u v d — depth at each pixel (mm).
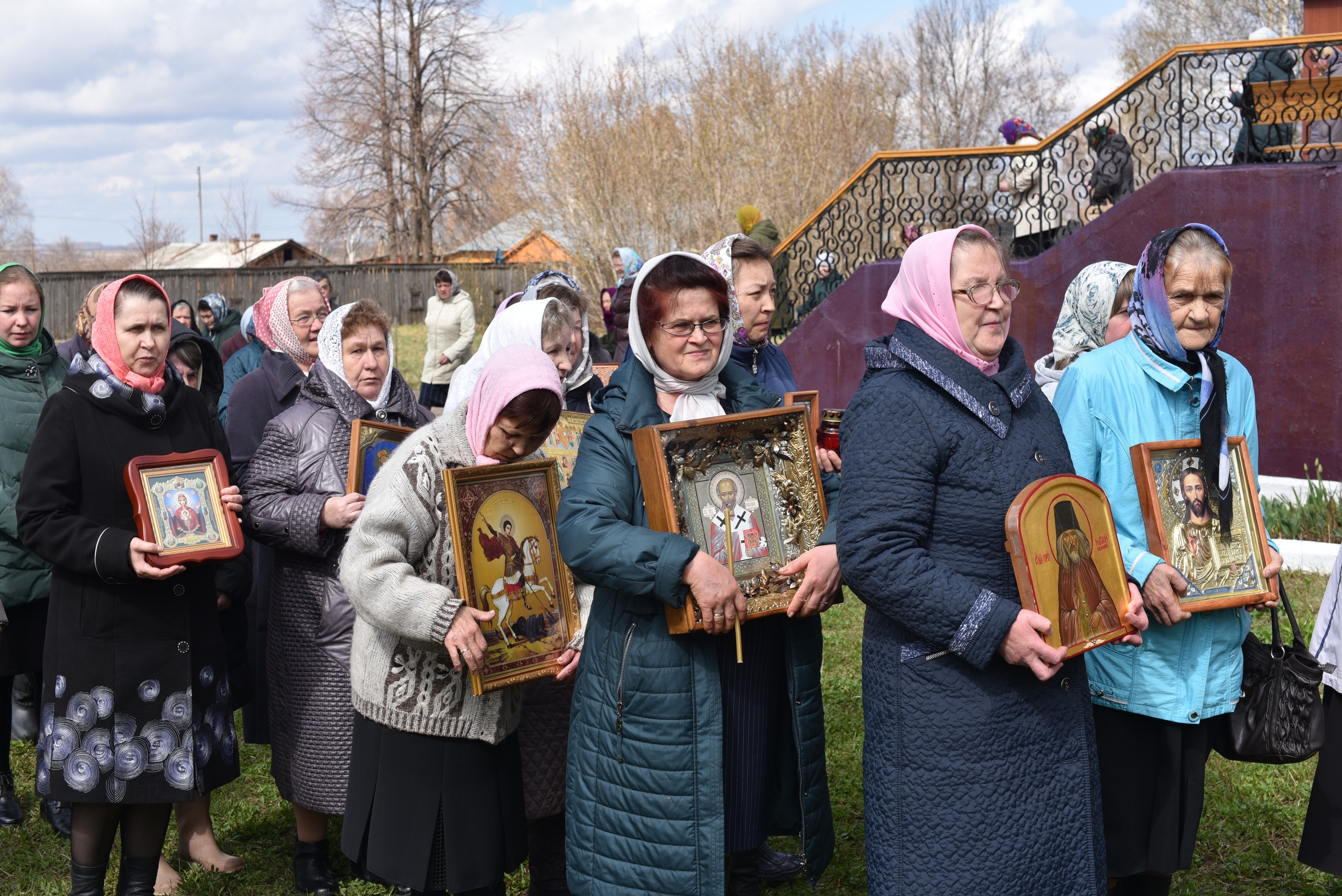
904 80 50344
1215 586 3031
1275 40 9133
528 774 3562
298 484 3857
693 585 2646
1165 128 9984
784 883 3955
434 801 3033
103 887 3615
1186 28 40969
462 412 3178
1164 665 3016
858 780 4695
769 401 3109
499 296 30281
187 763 3508
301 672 3816
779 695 2992
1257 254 8969
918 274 2676
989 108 51062
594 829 2863
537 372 3033
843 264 12641
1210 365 3146
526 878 4059
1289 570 7344
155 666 3480
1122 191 10203
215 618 3703
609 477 2863
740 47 19938
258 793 4863
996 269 2633
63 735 3434
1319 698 3092
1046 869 2549
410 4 48250
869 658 2742
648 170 19562
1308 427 8805
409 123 48938
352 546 3047
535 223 20625
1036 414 2717
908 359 2631
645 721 2793
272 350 4844
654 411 2928
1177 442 3057
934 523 2609
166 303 3648
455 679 3037
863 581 2551
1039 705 2596
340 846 4113
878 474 2580
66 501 3449
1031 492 2520
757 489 2910
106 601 3451
